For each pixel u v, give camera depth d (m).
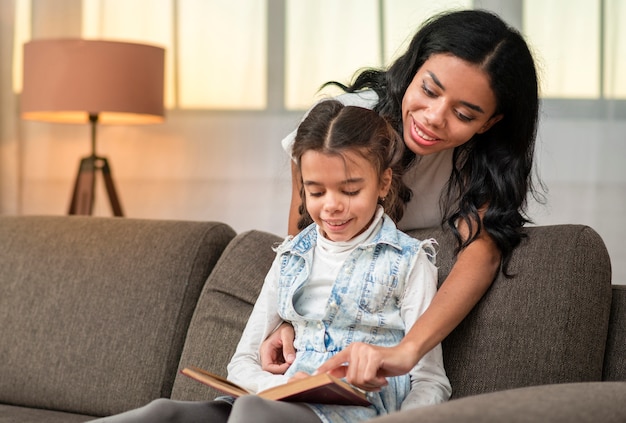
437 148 1.69
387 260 1.59
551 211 3.76
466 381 1.62
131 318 2.05
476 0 3.79
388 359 1.40
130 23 4.02
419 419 1.11
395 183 1.73
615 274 3.75
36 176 4.07
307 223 1.79
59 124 4.06
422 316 1.52
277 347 1.65
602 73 3.78
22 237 2.23
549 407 1.18
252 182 3.96
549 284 1.60
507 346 1.60
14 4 4.07
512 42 1.67
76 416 2.02
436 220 1.87
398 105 1.77
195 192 4.00
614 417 1.22
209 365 1.90
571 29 3.79
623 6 3.77
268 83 3.95
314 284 1.64
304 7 3.91
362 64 3.87
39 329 2.11
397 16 3.84
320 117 1.57
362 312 1.58
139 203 4.03
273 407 1.33
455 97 1.64
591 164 3.77
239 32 3.97
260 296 1.71
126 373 2.01
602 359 1.63
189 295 2.05
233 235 2.20
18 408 2.06
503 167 1.71
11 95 4.07
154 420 1.41
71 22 4.04
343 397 1.37
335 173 1.53
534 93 1.72
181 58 4.00
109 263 2.12
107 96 3.42
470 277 1.60
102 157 3.69
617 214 3.75
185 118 4.00
